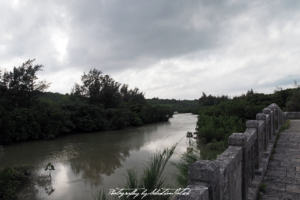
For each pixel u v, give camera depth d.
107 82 45.56
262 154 6.32
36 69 29.41
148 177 4.89
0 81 26.98
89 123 32.12
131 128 38.66
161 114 52.94
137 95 75.88
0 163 14.88
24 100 28.09
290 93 32.22
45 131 26.38
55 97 57.28
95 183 11.07
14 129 22.58
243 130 17.48
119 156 16.89
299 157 6.99
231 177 2.99
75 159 16.23
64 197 9.50
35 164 14.95
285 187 4.89
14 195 8.63
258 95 35.28
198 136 23.45
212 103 89.19
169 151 5.71
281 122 13.48
